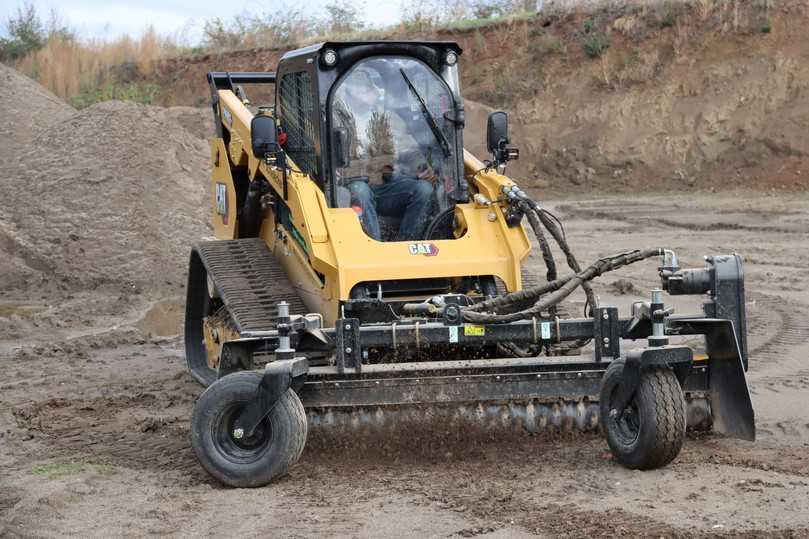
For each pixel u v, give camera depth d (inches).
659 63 1183.6
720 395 262.8
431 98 319.6
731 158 1074.1
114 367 408.5
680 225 807.1
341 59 312.3
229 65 1444.4
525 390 257.3
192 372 383.2
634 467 244.5
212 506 232.4
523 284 319.0
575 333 265.1
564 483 238.1
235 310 302.8
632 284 539.5
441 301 270.5
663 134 1127.0
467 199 320.2
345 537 209.2
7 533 216.7
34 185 670.5
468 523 213.8
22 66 1469.0
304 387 256.1
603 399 251.8
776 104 1088.2
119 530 217.6
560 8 1302.9
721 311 265.1
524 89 1244.5
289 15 1488.7
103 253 617.9
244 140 357.7
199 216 666.8
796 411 303.9
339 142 310.5
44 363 416.5
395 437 267.7
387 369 259.3
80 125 709.3
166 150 695.1
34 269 608.4
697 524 207.8
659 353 239.1
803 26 1131.3
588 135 1165.1
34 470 266.4
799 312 470.3
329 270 287.3
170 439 298.0
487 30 1332.4
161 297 574.2
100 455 281.4
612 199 1032.8
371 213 311.4
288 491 241.0
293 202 305.6
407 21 1392.7
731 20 1163.9
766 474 240.8
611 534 203.8
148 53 1480.1
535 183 1142.3
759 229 762.8
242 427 243.8
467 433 269.9
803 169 1021.8
